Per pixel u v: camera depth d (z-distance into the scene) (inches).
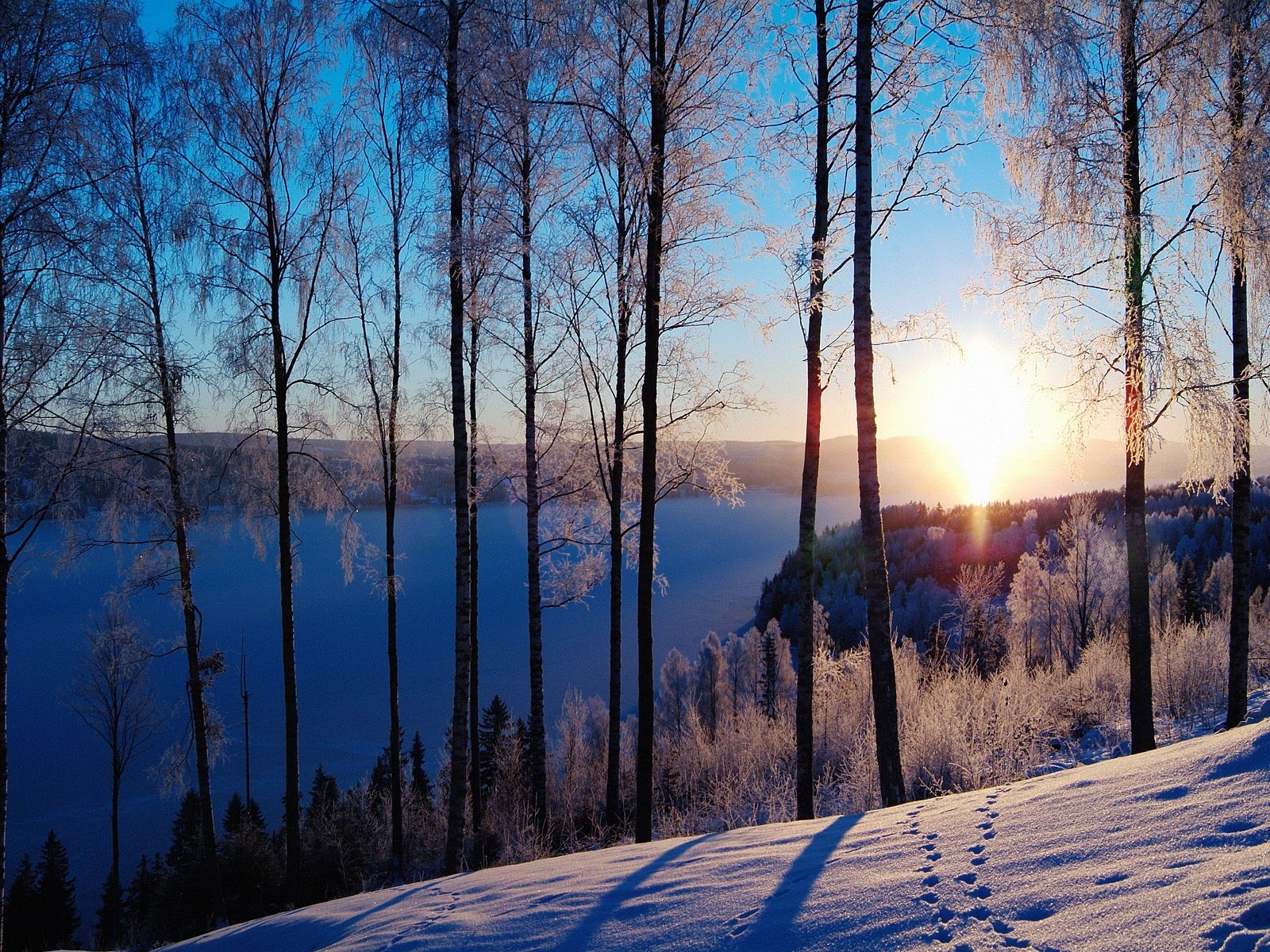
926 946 114.9
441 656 2773.1
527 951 155.0
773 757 558.9
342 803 818.2
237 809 931.3
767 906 145.4
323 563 4178.2
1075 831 138.9
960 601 1375.5
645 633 331.0
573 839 450.6
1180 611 1069.8
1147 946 95.9
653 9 323.0
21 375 341.1
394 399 512.4
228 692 2356.1
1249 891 98.9
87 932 1024.9
